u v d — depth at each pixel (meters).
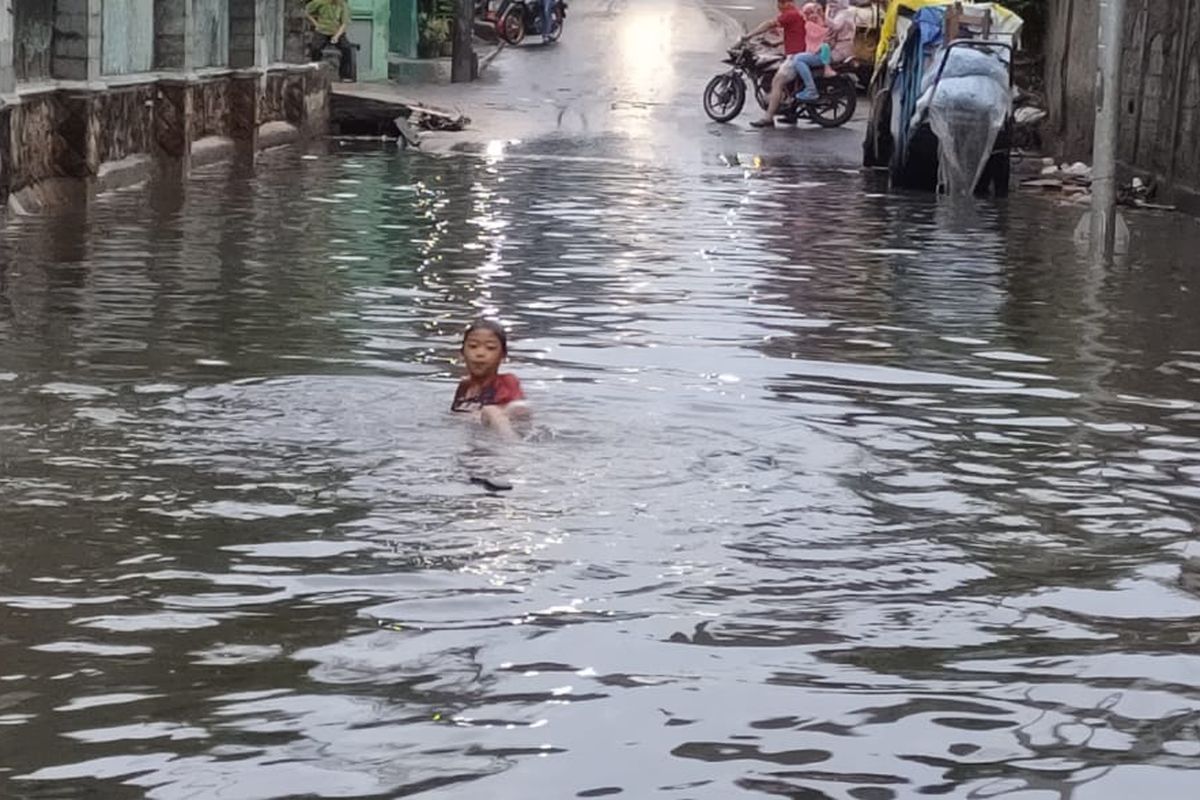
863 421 11.66
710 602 7.94
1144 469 10.62
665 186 27.77
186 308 15.33
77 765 6.16
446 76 44.28
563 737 6.45
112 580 8.07
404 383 12.26
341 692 6.84
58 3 23.42
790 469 10.27
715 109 40.06
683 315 15.78
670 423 11.30
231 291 16.38
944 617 7.84
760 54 39.56
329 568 8.28
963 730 6.58
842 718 6.68
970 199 27.88
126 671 7.02
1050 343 14.97
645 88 43.50
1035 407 12.33
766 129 37.78
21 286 16.31
